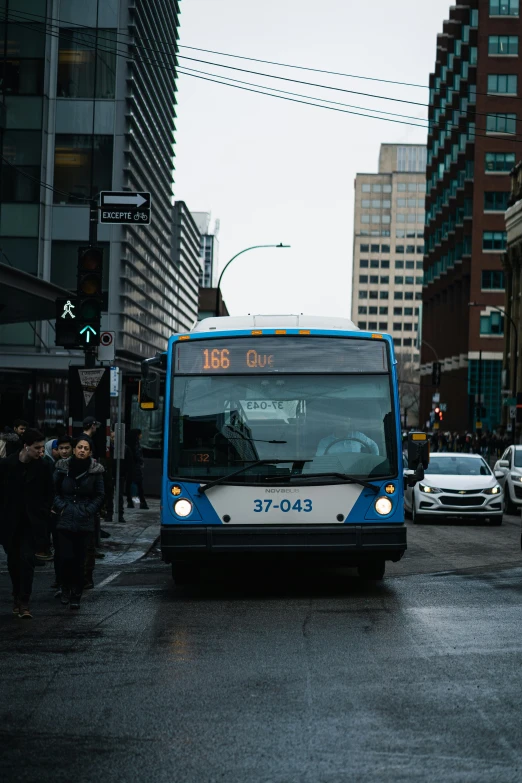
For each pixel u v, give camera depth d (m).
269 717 6.88
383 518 12.44
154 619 11.11
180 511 12.43
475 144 96.25
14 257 51.06
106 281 55.41
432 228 123.25
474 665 8.58
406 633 10.12
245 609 11.80
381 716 6.89
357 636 9.96
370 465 12.53
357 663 8.68
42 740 6.37
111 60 52.06
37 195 51.16
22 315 30.59
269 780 5.54
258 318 13.80
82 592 12.72
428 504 24.41
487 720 6.78
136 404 31.88
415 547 18.97
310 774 5.63
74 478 11.88
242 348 12.82
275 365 12.76
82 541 11.86
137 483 27.75
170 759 5.94
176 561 12.58
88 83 52.19
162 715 6.96
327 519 12.40
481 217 96.19
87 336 17.20
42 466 11.27
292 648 9.37
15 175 51.19
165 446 12.61
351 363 12.83
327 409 12.66
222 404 12.66
